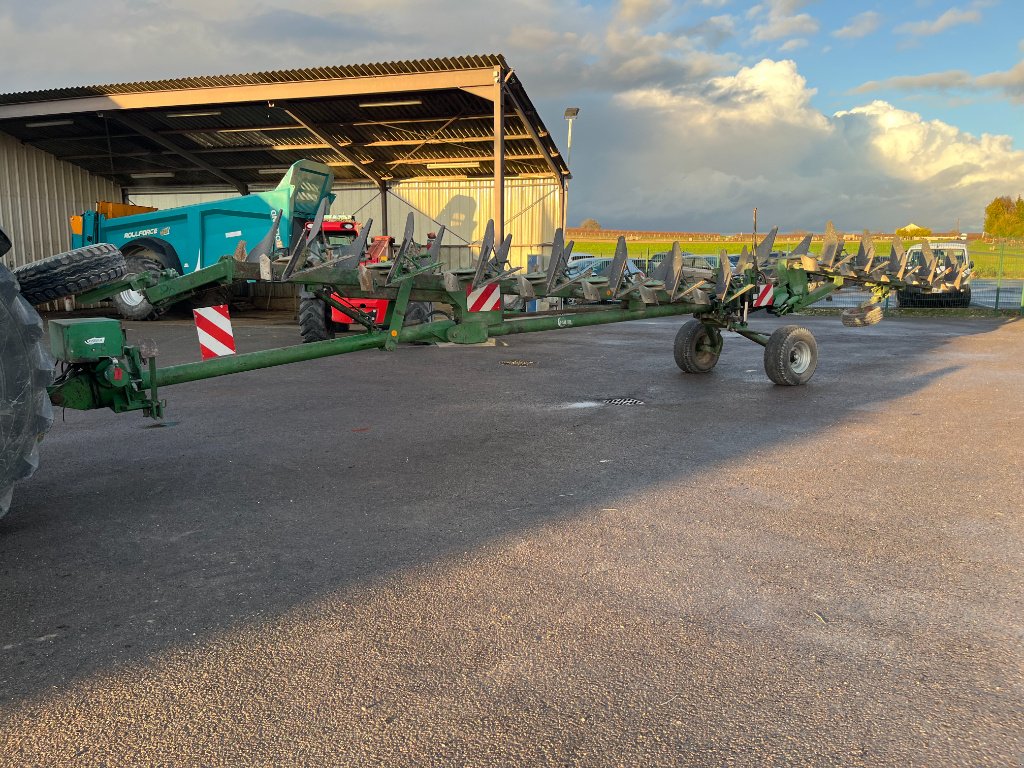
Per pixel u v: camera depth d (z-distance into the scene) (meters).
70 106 18.89
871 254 9.38
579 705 2.42
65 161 23.94
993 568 3.47
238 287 19.39
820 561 3.56
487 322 6.46
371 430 6.44
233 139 22.20
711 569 3.47
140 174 25.22
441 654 2.74
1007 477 4.92
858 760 2.15
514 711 2.39
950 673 2.60
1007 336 14.27
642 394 8.19
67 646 2.82
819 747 2.21
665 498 4.51
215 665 2.68
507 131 20.53
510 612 3.06
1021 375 9.37
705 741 2.24
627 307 7.80
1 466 3.57
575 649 2.76
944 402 7.59
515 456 5.54
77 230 17.84
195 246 16.62
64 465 5.34
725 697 2.46
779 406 7.44
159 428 6.52
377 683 2.56
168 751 2.22
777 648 2.77
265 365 5.33
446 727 2.31
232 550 3.75
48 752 2.21
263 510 4.36
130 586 3.34
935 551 3.67
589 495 4.59
